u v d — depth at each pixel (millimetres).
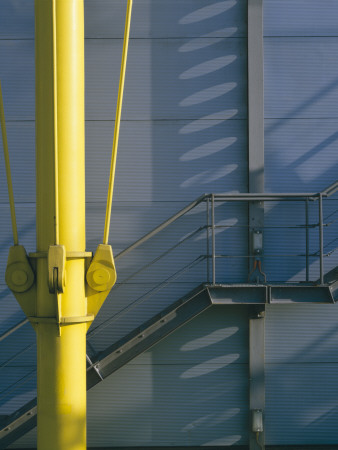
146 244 7445
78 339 4488
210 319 7434
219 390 7406
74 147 4453
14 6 7422
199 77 7457
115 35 7426
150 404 7398
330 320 7488
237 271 7445
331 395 7469
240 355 7422
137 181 7445
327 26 7453
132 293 7434
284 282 6992
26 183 7449
